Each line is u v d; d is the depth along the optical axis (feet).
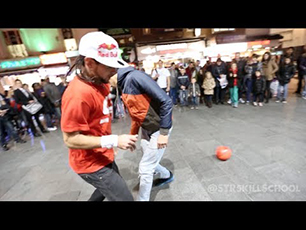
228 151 7.95
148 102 4.42
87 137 3.25
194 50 29.48
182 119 14.94
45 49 28.48
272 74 16.24
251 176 6.77
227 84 17.74
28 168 9.73
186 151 9.27
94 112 3.47
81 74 3.26
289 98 17.92
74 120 3.07
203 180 6.83
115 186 3.82
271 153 8.18
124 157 9.46
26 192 7.47
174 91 20.15
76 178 8.21
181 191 6.35
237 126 11.91
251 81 16.72
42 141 14.07
